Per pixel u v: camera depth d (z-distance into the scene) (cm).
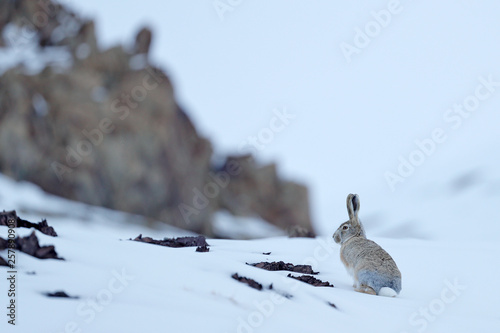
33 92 13000
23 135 12506
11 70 13012
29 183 12344
